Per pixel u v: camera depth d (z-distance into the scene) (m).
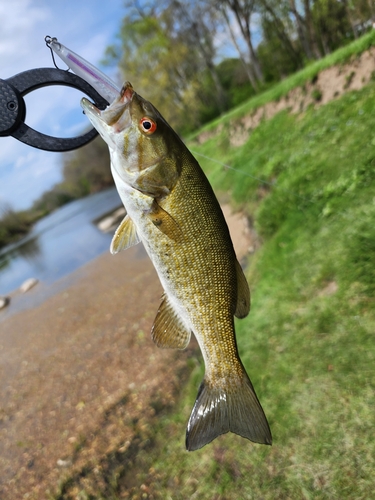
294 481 0.50
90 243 3.27
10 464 0.92
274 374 0.67
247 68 4.43
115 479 0.72
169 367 0.95
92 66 0.27
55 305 2.04
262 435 0.29
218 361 0.32
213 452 0.61
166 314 0.32
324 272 0.78
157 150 0.28
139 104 0.28
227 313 0.32
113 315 1.50
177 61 5.16
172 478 0.64
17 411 1.16
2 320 2.27
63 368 1.28
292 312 0.76
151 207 0.29
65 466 0.82
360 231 0.79
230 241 0.32
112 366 1.13
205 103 6.10
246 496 0.53
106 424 0.89
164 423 0.78
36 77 0.27
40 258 3.81
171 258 0.30
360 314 0.65
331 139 1.30
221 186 1.95
